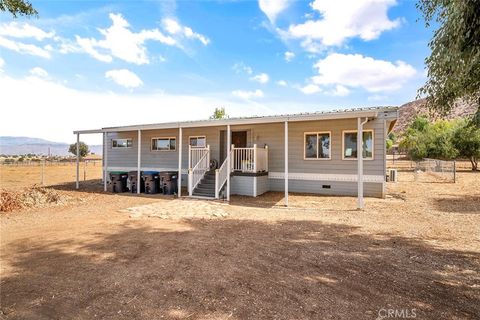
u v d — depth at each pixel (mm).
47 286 3434
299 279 3637
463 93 4477
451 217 7625
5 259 4434
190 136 15531
